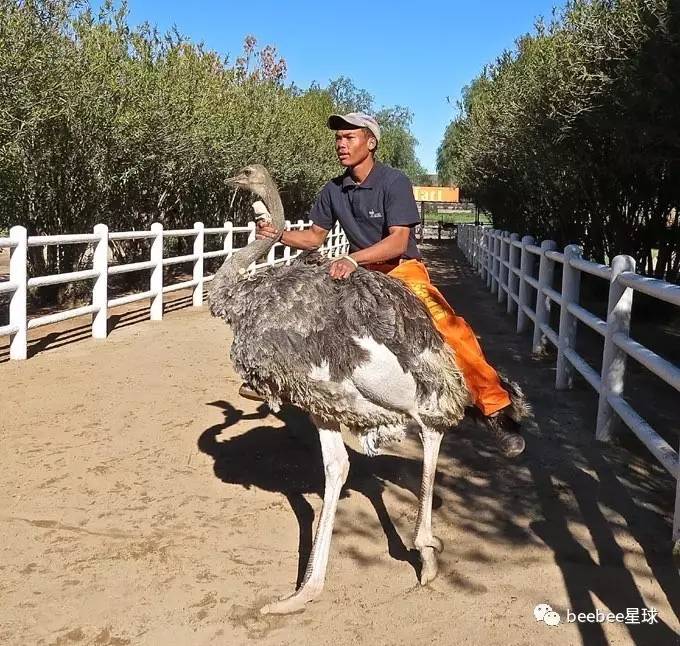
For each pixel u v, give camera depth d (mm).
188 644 3221
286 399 3637
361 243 4141
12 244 7930
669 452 4402
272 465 5266
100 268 9539
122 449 5527
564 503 4648
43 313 11891
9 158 10234
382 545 4094
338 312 3357
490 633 3293
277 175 20219
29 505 4562
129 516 4438
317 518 4430
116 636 3277
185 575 3779
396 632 3305
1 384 7223
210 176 16594
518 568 3850
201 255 13016
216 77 18250
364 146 4008
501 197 22031
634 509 4559
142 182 14688
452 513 4504
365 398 3416
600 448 5648
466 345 3846
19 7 10539
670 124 8891
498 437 4012
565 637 3268
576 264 7004
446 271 22812
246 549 4055
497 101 17750
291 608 3436
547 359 9023
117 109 12648
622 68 9055
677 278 12797
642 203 12383
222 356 8688
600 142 11570
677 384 4309
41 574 3775
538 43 14523
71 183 12547
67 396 6855
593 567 3859
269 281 3432
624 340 5445
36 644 3217
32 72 10266
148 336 9906
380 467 5242
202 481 4973
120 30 14242
